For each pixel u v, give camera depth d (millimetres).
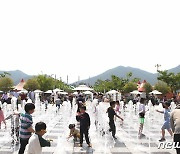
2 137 11758
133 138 11969
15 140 9938
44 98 35531
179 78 54719
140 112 12516
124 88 63625
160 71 56281
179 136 6238
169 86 54750
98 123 14617
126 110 30609
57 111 25625
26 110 6652
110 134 13039
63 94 49062
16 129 9930
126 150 9516
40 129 5109
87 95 51594
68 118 20891
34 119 19875
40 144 5008
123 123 17938
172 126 6457
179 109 6473
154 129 15367
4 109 19641
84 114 10133
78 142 10797
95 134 13164
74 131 11148
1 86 57906
